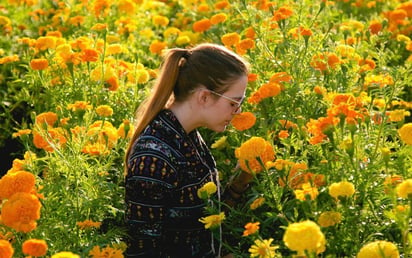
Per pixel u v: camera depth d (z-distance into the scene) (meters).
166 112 3.94
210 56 3.91
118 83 6.05
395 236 4.17
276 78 5.28
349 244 3.93
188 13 9.77
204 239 4.15
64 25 9.05
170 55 3.98
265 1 6.65
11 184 3.81
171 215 3.98
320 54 5.92
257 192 4.26
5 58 6.98
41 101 6.75
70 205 4.50
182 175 3.91
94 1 8.25
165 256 4.07
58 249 4.15
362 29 6.63
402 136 3.85
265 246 3.47
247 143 3.93
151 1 10.02
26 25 9.56
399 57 7.17
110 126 5.03
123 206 4.95
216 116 3.96
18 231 3.81
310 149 4.77
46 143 4.71
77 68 6.48
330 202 3.90
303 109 5.42
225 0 8.22
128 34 8.33
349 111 4.05
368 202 4.16
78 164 4.65
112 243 4.25
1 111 7.71
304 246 2.85
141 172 3.78
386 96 5.21
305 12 6.72
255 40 6.45
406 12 8.11
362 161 4.34
